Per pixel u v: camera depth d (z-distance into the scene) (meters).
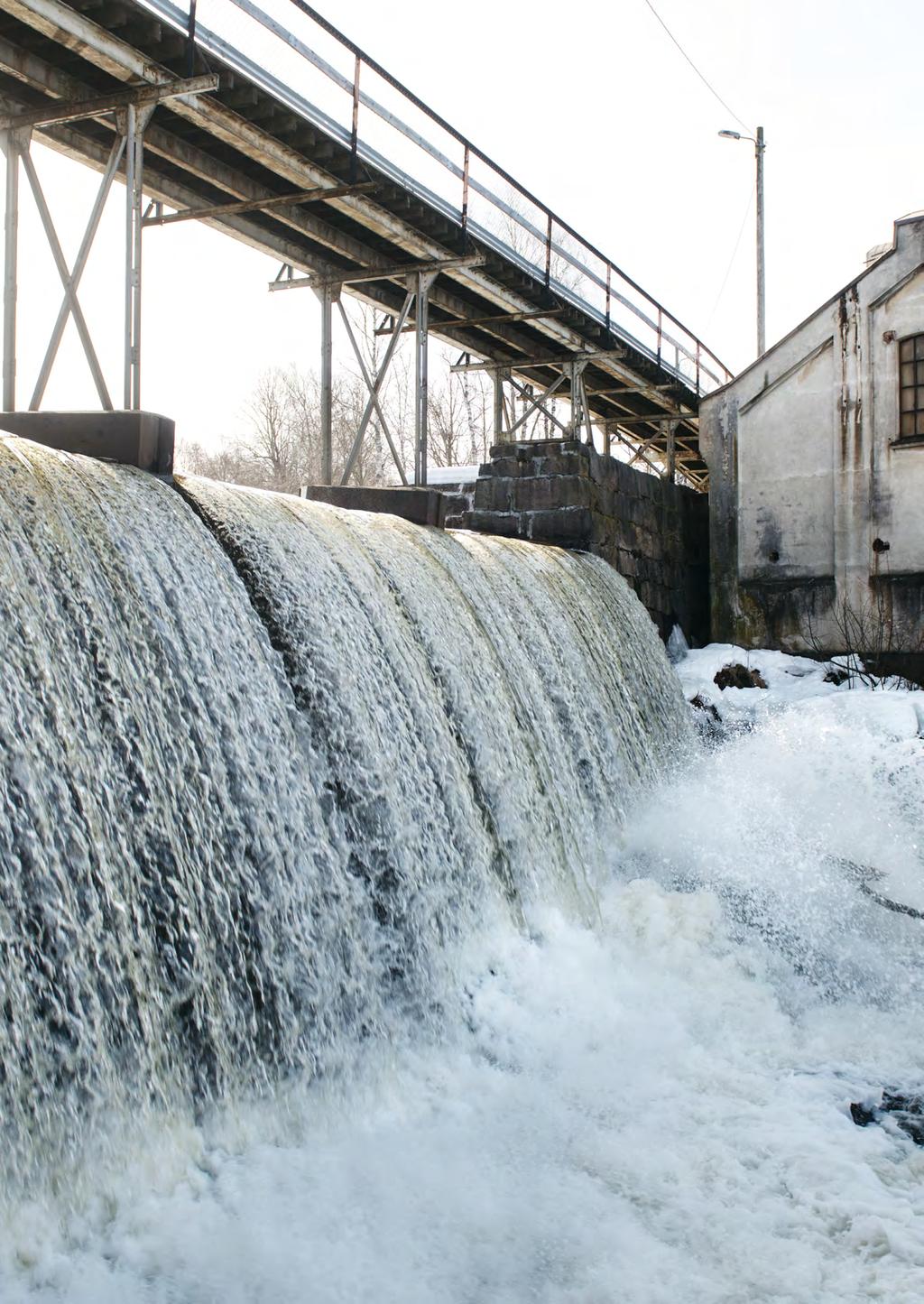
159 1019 5.22
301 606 7.62
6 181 9.54
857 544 15.92
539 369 20.28
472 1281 4.74
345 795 7.17
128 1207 4.75
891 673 15.56
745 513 16.86
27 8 7.77
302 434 43.88
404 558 9.56
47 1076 4.62
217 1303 4.37
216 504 7.70
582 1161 5.79
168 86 8.80
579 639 11.91
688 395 22.45
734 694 14.85
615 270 18.61
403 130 12.62
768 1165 5.80
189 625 6.50
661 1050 7.21
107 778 5.46
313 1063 5.96
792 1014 7.94
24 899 4.77
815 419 16.31
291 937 6.14
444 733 8.44
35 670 5.30
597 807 10.56
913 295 15.52
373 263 14.12
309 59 10.81
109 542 6.28
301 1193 5.16
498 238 15.17
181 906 5.53
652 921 8.95
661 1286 4.78
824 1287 4.80
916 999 8.27
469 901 7.82
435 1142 5.86
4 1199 4.32
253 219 13.15
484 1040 6.99
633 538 15.81
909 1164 5.84
